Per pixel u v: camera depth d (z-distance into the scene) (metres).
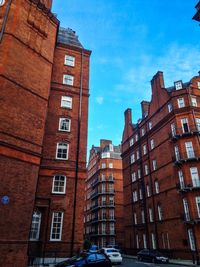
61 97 26.95
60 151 24.66
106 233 56.31
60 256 20.41
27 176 16.83
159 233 34.19
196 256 25.27
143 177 41.31
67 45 29.95
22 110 17.89
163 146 35.72
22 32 19.81
